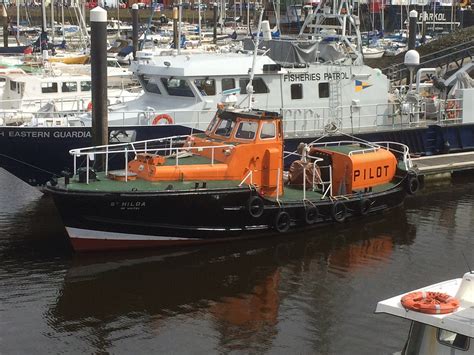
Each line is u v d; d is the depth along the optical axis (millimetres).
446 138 22562
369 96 21078
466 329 6895
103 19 16078
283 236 15836
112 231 14359
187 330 11422
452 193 20016
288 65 20188
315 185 16922
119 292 12883
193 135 16547
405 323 11680
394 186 17641
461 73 24844
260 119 15438
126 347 10859
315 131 20109
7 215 17688
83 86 25734
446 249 15367
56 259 14438
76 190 13938
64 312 12031
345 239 15875
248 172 15375
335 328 11523
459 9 64625
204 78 18688
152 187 14367
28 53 40594
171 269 13953
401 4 60688
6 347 10805
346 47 21688
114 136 18094
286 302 12531
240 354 10656
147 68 19469
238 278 13594
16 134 17891
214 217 14836
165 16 68250
